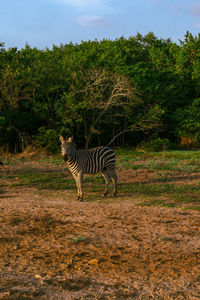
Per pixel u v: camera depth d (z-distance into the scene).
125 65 29.30
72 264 5.23
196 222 7.59
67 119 23.53
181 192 11.18
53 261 5.35
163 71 31.31
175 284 4.59
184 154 21.66
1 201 9.90
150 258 5.53
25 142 22.77
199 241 6.37
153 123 27.19
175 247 6.05
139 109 27.98
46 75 24.97
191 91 33.66
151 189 11.70
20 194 11.03
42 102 24.55
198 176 14.34
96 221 7.68
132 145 28.72
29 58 26.19
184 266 5.20
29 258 5.46
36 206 9.21
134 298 4.20
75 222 7.59
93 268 5.09
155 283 4.62
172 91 30.39
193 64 34.00
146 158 20.47
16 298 4.12
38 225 7.34
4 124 22.92
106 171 10.77
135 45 38.22
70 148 9.88
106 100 25.36
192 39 35.91
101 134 27.70
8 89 23.23
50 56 28.44
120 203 9.69
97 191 11.59
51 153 22.73
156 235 6.71
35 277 4.75
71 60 27.14
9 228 7.12
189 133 29.20
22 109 25.02
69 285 4.51
